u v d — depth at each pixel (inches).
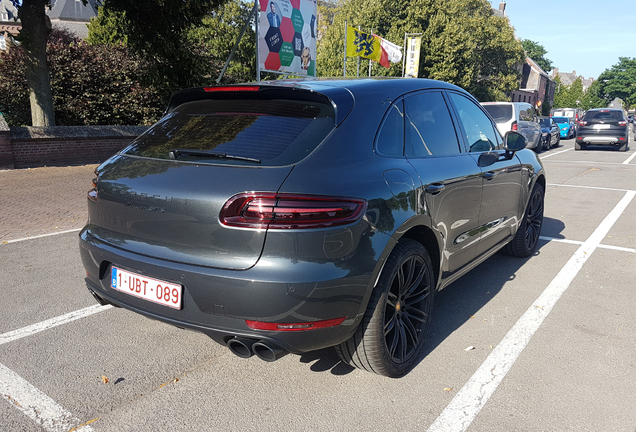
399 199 101.6
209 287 87.0
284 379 109.7
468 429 92.1
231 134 98.6
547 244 226.7
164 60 572.7
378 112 109.0
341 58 1585.9
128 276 99.5
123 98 665.0
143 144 109.5
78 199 331.0
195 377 110.3
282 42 602.5
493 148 161.9
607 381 109.1
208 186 88.8
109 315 144.1
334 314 89.1
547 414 97.0
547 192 382.0
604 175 487.2
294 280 83.7
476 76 1830.7
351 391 104.9
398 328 109.0
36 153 482.9
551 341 128.6
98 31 976.9
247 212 84.9
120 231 102.6
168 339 129.1
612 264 195.8
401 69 1384.1
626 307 151.7
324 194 86.9
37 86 505.0
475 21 1809.8
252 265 84.7
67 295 159.3
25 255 203.3
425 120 126.4
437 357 119.9
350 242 89.6
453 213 125.7
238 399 101.7
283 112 101.5
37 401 100.1
